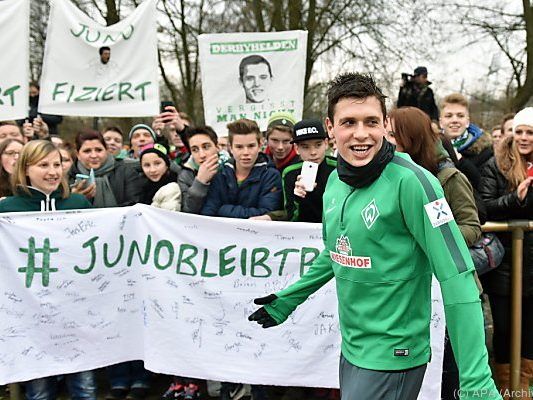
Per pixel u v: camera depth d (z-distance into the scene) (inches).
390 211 74.2
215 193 141.0
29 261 128.4
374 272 76.7
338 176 79.6
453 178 108.0
